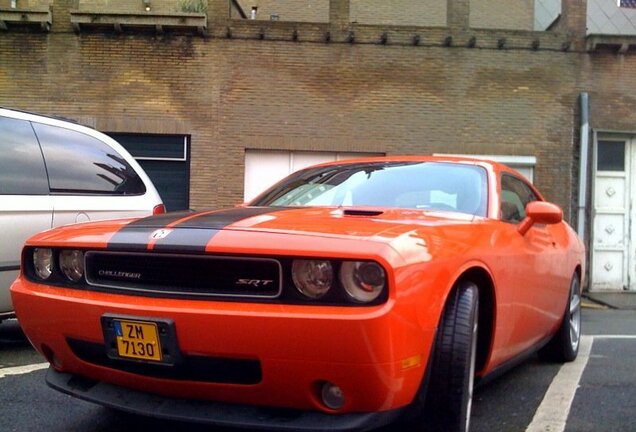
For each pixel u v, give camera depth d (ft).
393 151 38.32
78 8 38.06
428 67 38.55
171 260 8.97
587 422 12.03
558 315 15.20
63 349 9.95
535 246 12.98
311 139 38.14
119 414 12.07
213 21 38.01
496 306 10.64
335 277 8.15
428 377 9.00
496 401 13.32
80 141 18.28
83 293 9.57
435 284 8.73
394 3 52.26
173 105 37.93
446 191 12.55
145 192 19.31
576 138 39.09
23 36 37.73
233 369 8.63
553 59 38.99
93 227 10.37
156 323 8.68
